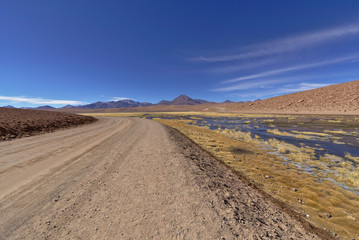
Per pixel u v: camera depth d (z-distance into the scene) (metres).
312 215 4.04
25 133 12.92
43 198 3.69
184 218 2.89
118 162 6.36
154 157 6.99
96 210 3.21
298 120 35.50
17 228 2.71
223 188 4.38
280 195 5.04
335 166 7.98
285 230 2.94
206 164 6.79
